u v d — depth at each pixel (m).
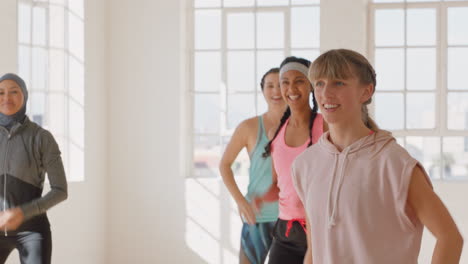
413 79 6.33
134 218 6.34
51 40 5.70
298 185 2.06
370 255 1.81
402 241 1.81
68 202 5.54
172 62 6.31
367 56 6.36
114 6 6.38
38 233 3.41
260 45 6.42
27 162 3.45
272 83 3.57
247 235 3.61
